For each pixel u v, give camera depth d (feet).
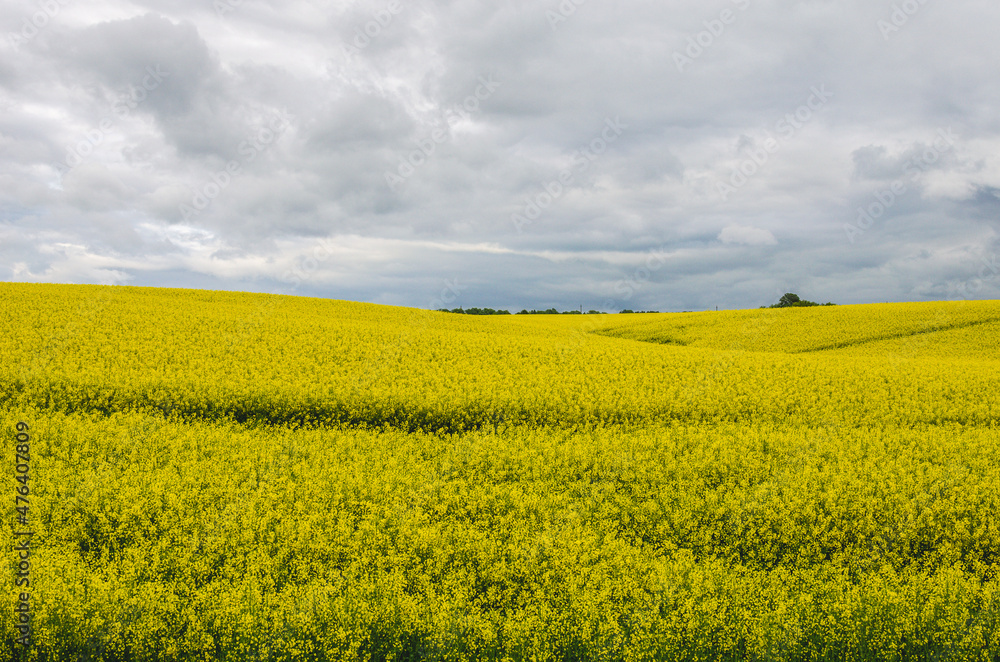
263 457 36.91
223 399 48.55
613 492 33.22
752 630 19.84
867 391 59.72
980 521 28.78
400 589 21.53
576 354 78.64
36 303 91.30
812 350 119.75
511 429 46.47
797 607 21.09
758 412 53.21
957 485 33.06
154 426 42.42
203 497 29.96
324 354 70.33
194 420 46.68
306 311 135.03
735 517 29.04
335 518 28.50
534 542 26.09
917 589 22.49
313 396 50.24
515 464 37.40
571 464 37.65
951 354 107.45
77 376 50.88
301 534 25.84
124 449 37.52
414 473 35.63
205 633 18.72
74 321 78.79
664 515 29.99
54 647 18.37
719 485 34.12
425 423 49.06
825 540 27.20
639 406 52.85
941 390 60.34
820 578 23.82
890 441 43.37
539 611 20.76
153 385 50.37
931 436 44.55
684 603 21.03
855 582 24.35
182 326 80.94
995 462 38.47
